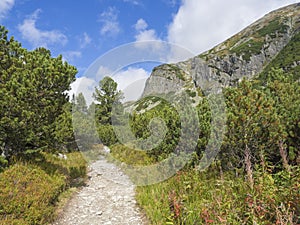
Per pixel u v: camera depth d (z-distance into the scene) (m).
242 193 4.61
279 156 6.24
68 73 7.18
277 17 106.62
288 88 7.55
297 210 3.67
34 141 7.28
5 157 6.57
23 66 6.97
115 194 7.03
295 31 90.62
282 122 6.38
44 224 4.94
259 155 5.87
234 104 6.45
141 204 6.06
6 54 7.10
